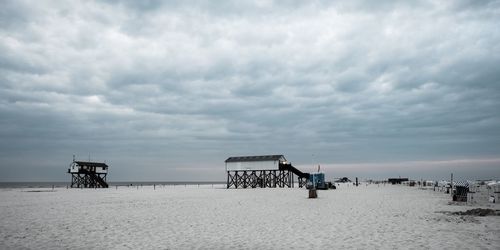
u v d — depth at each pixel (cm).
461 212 2355
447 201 3416
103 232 1661
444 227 1695
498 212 2295
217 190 7250
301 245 1321
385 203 3189
